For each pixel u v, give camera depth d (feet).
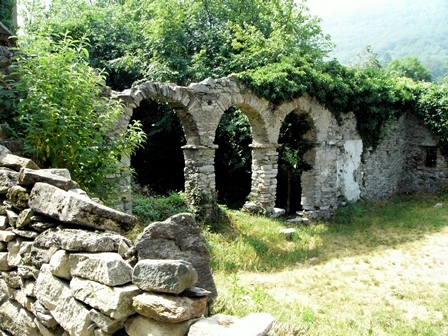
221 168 52.26
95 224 9.25
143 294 7.57
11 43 19.29
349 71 49.65
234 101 39.83
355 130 51.57
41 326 9.75
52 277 9.18
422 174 61.00
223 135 49.67
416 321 19.88
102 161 18.13
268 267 28.48
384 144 57.00
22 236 10.69
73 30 53.01
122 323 7.77
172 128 51.06
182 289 7.25
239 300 14.15
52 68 16.87
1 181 11.91
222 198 53.31
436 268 29.17
